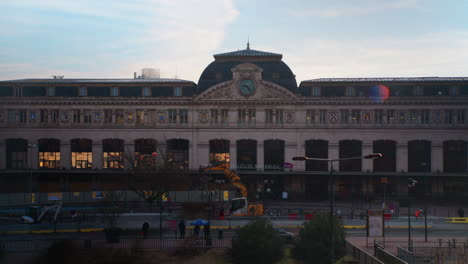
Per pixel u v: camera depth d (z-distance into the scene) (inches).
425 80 4065.0
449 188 4087.1
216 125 4156.0
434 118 4018.2
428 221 2903.5
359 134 4074.8
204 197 3464.6
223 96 4156.0
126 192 3449.8
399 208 3550.7
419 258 1745.8
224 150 4180.6
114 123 4207.7
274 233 1877.5
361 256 1707.7
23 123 4215.1
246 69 4133.9
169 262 1782.7
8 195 3255.4
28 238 2172.7
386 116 4057.6
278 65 4281.5
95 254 1787.6
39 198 3287.4
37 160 4217.5
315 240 1835.6
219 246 2025.1
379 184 4141.2
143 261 1763.0
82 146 4254.4
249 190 4180.6
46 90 4227.4
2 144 4207.7
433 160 4015.8
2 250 1731.1
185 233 2331.4
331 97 4082.2
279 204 3794.3
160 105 4200.3
